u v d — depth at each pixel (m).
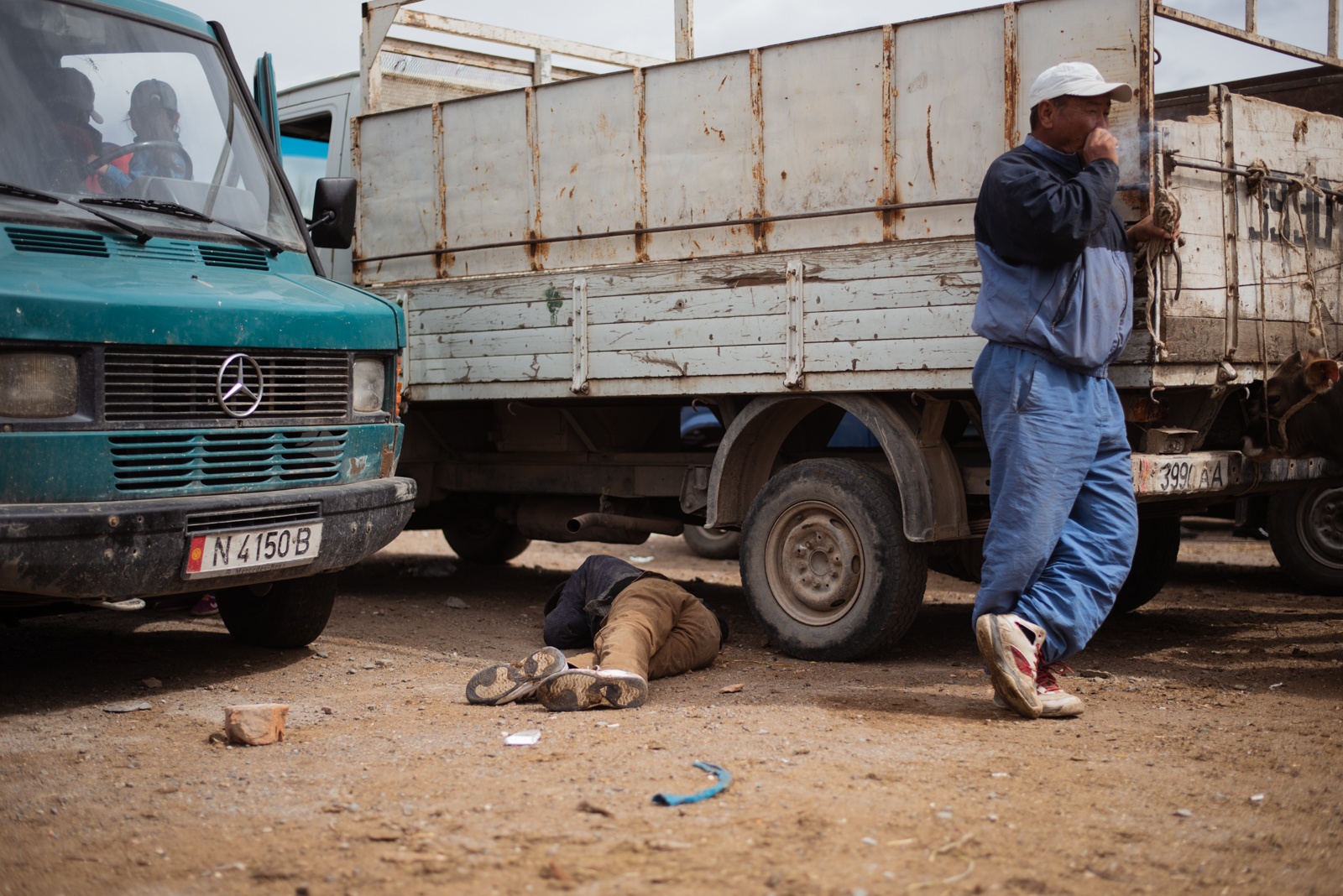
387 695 4.84
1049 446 4.19
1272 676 5.13
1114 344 4.29
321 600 5.66
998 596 4.27
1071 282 4.18
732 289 5.57
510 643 6.15
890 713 4.39
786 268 5.41
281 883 2.77
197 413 4.53
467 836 3.04
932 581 8.93
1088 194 4.06
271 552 4.67
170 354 4.44
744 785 3.42
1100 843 2.97
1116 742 3.94
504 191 6.53
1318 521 7.65
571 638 5.82
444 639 6.19
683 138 5.86
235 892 2.73
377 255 7.10
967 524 5.43
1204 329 4.92
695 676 5.23
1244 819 3.17
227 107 5.78
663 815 3.16
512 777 3.55
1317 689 4.86
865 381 5.21
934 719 4.30
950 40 5.09
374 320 5.22
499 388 6.43
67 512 4.10
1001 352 4.29
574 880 2.73
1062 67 4.25
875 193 5.31
